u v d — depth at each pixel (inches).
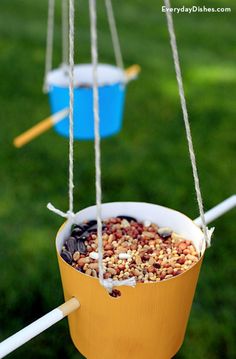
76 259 48.1
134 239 51.5
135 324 42.9
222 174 110.8
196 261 45.9
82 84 107.2
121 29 200.1
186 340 72.3
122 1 229.9
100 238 39.3
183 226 51.4
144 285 40.6
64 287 45.4
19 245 89.7
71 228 50.4
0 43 178.2
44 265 85.0
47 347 71.7
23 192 104.0
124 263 48.3
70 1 39.9
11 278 82.2
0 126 127.5
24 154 116.1
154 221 53.5
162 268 47.7
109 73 108.9
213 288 81.0
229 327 74.4
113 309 42.2
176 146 121.5
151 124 131.2
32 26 195.6
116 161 115.0
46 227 94.4
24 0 223.8
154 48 182.5
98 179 38.7
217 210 52.7
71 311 43.3
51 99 106.7
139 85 151.9
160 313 42.9
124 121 132.0
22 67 160.9
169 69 164.6
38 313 76.7
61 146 119.8
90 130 105.0
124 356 45.4
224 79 158.7
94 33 37.3
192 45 186.2
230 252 88.4
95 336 44.9
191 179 108.9
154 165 113.9
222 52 180.7
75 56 172.2
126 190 105.3
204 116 135.2
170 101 142.9
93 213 52.5
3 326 74.5
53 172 110.4
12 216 97.2
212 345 71.8
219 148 120.6
